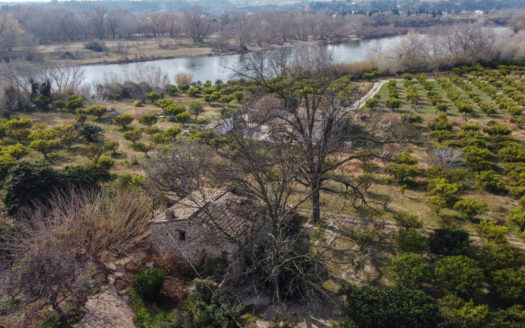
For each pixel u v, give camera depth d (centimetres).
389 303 2202
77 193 3609
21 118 6631
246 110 3509
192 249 2914
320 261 2691
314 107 3206
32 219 3059
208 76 11394
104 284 2723
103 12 19788
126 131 6003
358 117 5588
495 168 4431
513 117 6188
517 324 2097
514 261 2612
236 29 16562
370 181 3850
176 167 3591
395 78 10031
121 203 3262
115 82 8944
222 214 2950
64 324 2397
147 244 3127
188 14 19350
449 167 4256
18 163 3556
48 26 16750
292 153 3064
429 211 3581
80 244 2939
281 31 16538
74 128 6066
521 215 3153
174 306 2564
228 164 3272
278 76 3691
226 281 2678
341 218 3534
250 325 2405
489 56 10906
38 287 2333
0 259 2795
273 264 2527
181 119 6444
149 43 17300
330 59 6412
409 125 5162
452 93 7556
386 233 3262
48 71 9088
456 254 2761
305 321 2431
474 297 2375
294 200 3853
